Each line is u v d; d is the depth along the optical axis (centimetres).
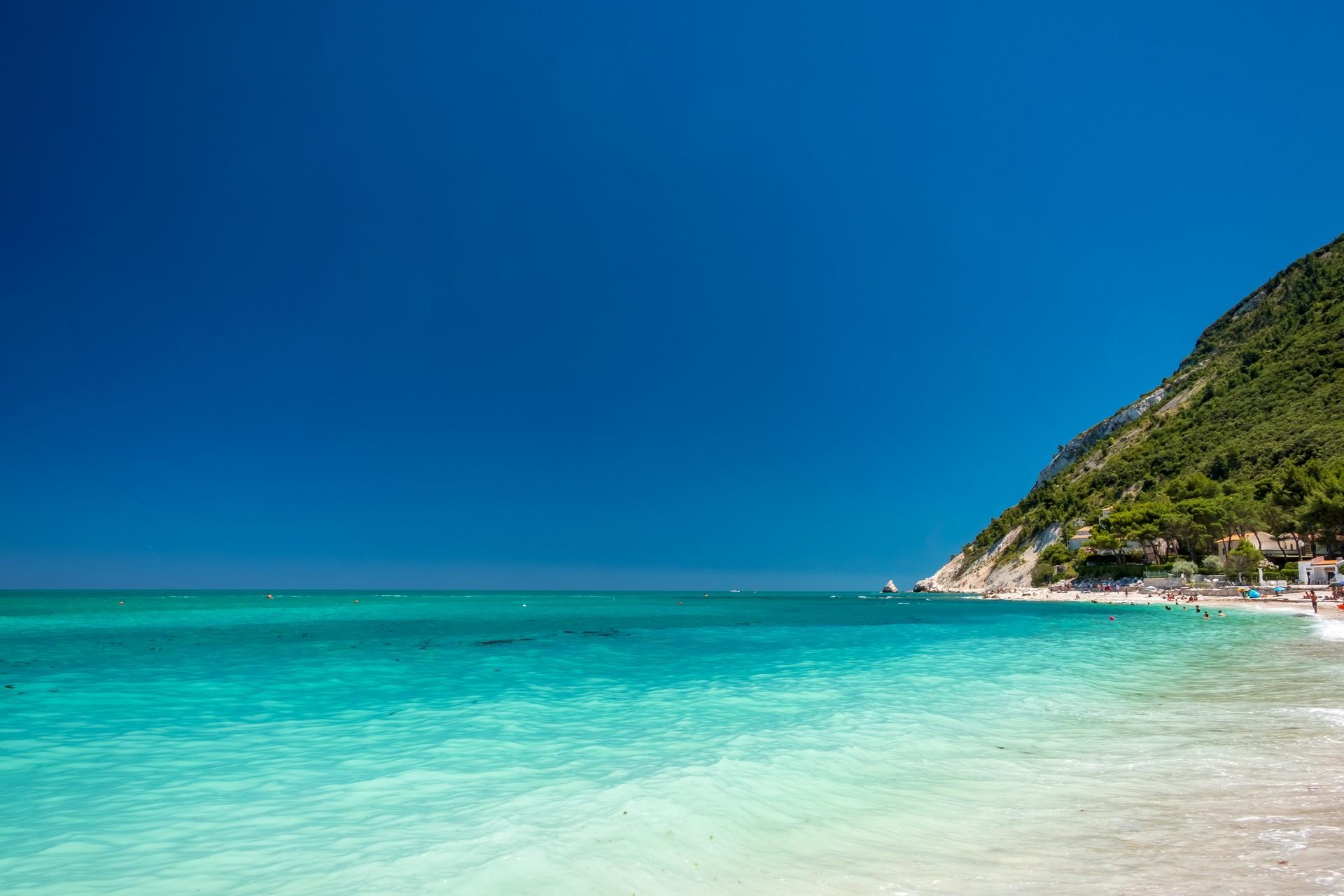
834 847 671
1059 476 15725
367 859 647
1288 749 1038
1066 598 9225
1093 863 618
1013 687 1727
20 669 2194
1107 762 981
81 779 939
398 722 1338
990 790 858
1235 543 8544
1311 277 13288
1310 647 2605
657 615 6425
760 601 12394
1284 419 10256
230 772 974
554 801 820
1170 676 1900
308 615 6253
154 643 3212
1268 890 541
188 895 580
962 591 15512
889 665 2278
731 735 1195
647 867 620
